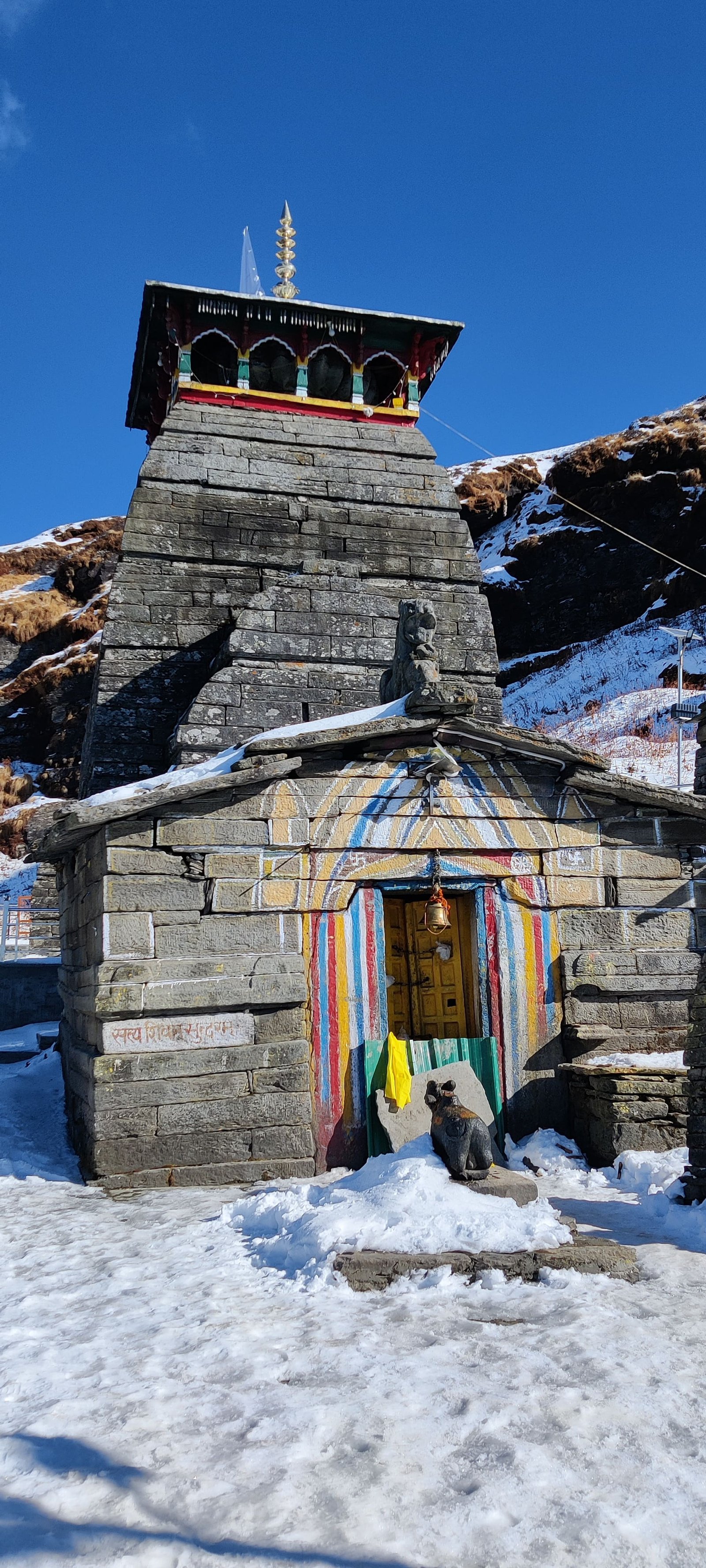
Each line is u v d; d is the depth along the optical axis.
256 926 10.55
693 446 58.72
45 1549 3.55
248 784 10.75
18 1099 13.84
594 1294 6.35
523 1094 11.02
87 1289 6.68
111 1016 9.98
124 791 10.95
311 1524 3.72
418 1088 10.35
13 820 47.16
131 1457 4.23
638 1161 9.69
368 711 11.58
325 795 10.98
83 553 62.78
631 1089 10.20
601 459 62.44
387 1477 4.05
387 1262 6.59
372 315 20.77
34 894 27.14
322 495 19.73
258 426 20.12
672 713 32.72
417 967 12.05
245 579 18.62
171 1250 7.59
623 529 59.41
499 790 11.44
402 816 11.14
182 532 18.55
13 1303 6.38
